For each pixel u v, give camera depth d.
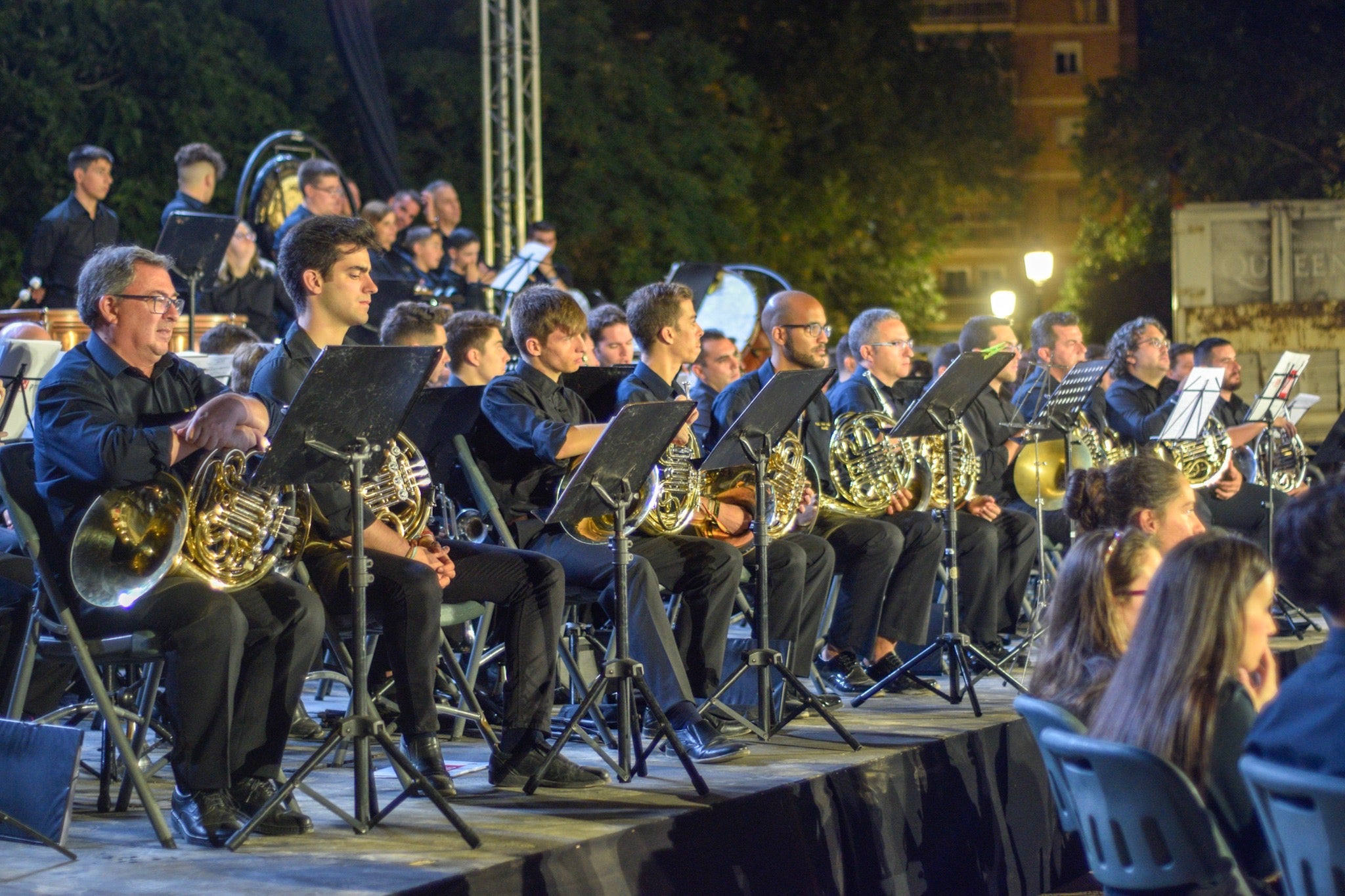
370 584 3.51
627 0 19.59
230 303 7.70
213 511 3.10
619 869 3.13
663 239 16.66
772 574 4.57
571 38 16.05
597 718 4.08
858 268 22.09
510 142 11.95
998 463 5.58
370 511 3.53
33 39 13.16
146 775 3.49
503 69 11.62
